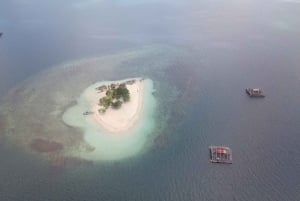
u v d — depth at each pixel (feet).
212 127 360.48
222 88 438.40
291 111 387.14
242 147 328.90
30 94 427.33
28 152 324.19
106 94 406.21
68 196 276.41
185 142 337.52
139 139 341.21
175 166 306.55
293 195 275.80
